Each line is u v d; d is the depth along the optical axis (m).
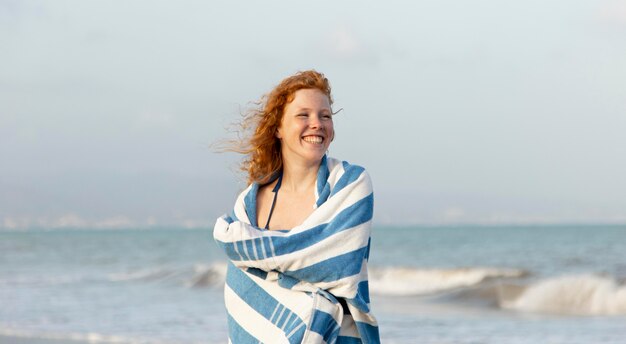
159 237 99.94
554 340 10.62
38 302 16.11
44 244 68.31
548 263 29.52
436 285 20.56
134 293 18.58
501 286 16.28
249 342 3.18
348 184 3.20
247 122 3.42
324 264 3.07
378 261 34.84
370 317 3.11
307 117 3.27
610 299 14.93
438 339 10.77
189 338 10.55
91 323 12.38
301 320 3.08
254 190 3.37
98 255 44.97
